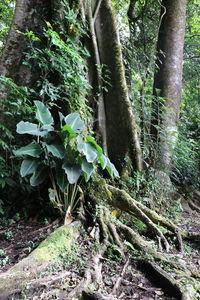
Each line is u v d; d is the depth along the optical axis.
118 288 2.46
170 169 5.65
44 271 2.49
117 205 3.97
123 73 4.98
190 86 10.05
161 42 6.44
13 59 4.50
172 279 2.51
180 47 6.40
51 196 3.57
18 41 4.54
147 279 2.66
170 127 5.75
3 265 2.70
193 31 9.45
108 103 5.04
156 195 5.09
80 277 2.51
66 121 3.36
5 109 4.30
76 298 2.20
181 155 5.84
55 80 4.46
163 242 3.54
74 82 4.30
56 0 4.44
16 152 3.24
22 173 3.26
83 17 4.64
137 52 6.70
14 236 3.48
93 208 3.70
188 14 9.22
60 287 2.34
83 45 4.90
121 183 4.72
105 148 4.96
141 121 5.50
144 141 5.42
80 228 3.44
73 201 3.70
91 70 4.98
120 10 8.22
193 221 4.92
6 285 2.13
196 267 3.02
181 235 3.79
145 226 3.94
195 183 6.73
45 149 3.40
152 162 5.25
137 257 3.00
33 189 4.19
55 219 3.84
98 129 4.95
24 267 2.40
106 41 5.07
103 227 3.41
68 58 4.23
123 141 4.98
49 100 4.44
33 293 2.24
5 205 4.21
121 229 3.52
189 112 9.22
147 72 6.49
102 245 3.17
